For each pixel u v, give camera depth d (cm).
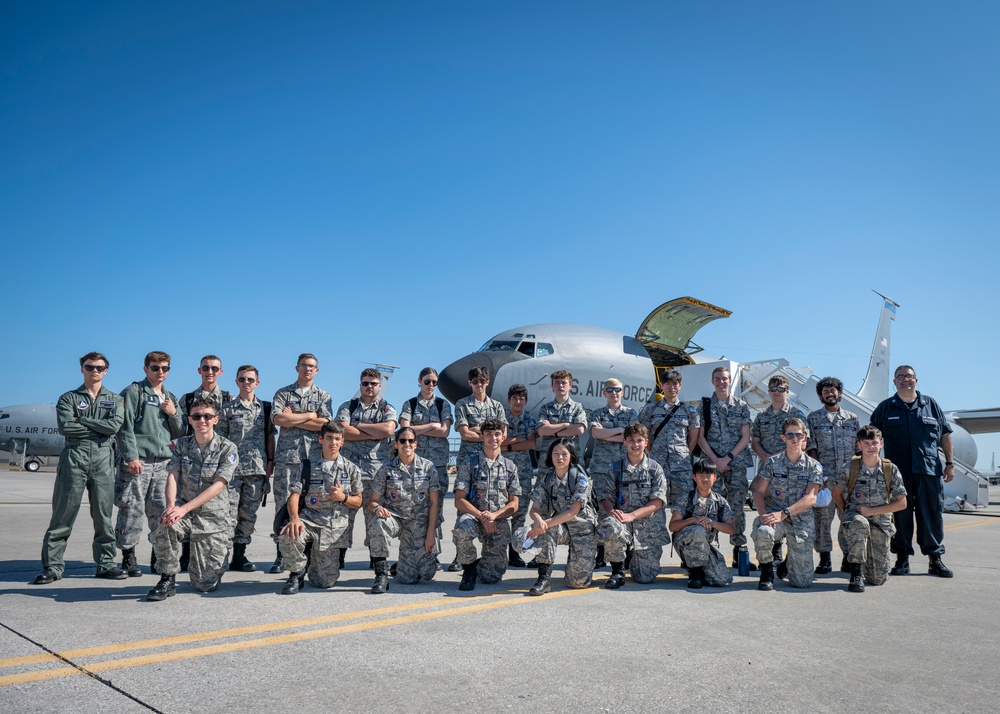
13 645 387
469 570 594
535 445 782
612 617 481
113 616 468
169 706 294
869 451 641
